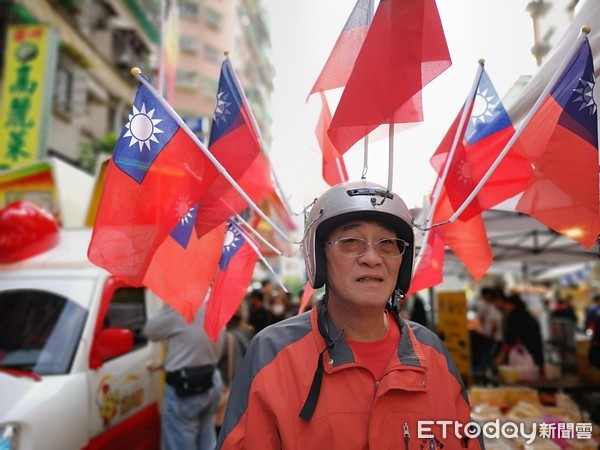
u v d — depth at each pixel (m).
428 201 1.96
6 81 8.27
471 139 1.76
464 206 1.40
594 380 3.99
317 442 1.20
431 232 2.07
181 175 1.53
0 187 4.89
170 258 1.71
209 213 1.65
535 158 1.54
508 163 1.65
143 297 3.98
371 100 1.22
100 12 14.03
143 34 17.33
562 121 1.49
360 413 1.23
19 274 3.25
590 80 1.45
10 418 2.21
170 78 6.33
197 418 3.36
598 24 1.66
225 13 25.23
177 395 3.26
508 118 1.68
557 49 1.78
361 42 1.42
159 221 1.48
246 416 1.29
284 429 1.22
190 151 1.55
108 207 1.42
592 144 1.46
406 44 1.20
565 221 1.57
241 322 4.45
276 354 1.35
